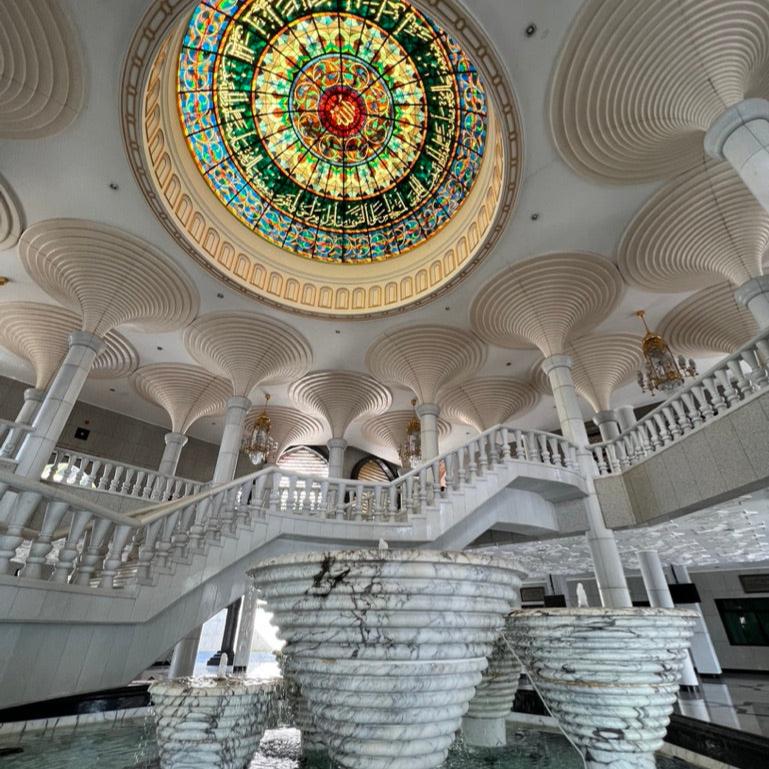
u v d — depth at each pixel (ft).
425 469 26.25
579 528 28.32
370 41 27.91
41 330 36.06
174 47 24.95
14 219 27.09
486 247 29.22
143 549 18.11
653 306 34.14
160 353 40.60
